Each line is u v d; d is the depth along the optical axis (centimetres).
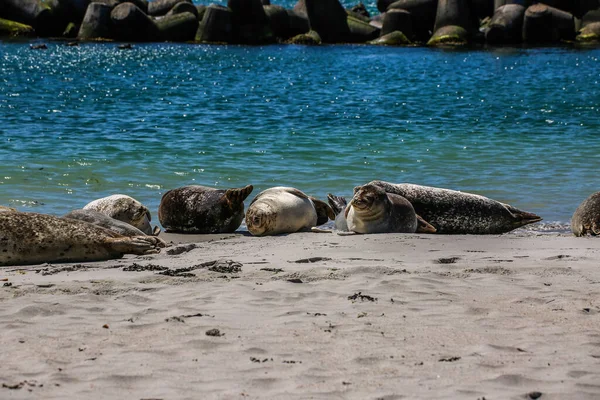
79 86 6147
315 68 7675
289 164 3212
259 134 3994
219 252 1714
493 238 1917
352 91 6066
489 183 2859
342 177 2984
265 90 6088
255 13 9906
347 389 799
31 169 3003
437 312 1112
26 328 1027
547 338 982
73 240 1606
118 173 2986
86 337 987
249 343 959
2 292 1238
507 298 1191
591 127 4256
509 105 5250
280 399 773
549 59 8406
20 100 5269
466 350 934
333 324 1045
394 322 1058
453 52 9175
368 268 1398
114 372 852
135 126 4231
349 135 3975
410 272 1385
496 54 8925
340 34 10269
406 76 7094
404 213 2092
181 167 3125
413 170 3108
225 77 6906
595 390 799
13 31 9812
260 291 1233
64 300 1175
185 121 4453
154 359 898
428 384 813
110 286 1279
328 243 1831
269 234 2081
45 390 796
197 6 10562
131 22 9744
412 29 10275
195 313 1106
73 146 3544
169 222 2206
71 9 10062
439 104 5312
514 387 809
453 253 1652
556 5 10394
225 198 2159
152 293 1236
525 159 3325
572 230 2086
